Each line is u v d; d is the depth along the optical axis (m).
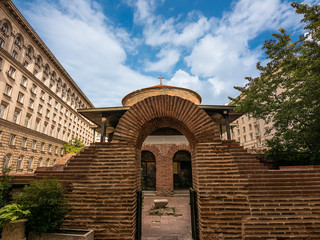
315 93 6.58
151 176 13.27
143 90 13.35
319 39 6.02
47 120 33.03
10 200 4.61
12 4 24.89
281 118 7.54
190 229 5.89
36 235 3.79
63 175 4.45
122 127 4.71
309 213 3.90
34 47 30.33
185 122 4.73
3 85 23.58
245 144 40.22
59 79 38.97
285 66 6.99
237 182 4.19
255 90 7.93
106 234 4.05
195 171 4.82
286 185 4.09
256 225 3.90
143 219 7.09
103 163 4.49
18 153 25.44
